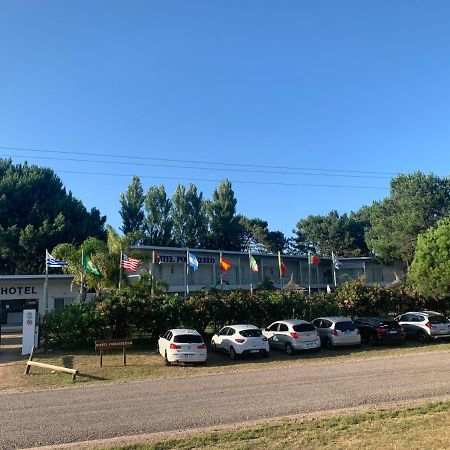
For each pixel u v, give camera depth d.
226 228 70.19
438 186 54.53
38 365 17.92
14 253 50.66
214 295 27.09
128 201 65.19
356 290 30.92
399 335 25.08
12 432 9.88
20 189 53.91
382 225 57.75
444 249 30.06
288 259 55.81
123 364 20.11
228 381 15.87
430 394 12.66
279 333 23.69
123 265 28.22
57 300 40.03
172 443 8.59
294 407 11.59
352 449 7.89
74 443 9.06
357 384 14.44
